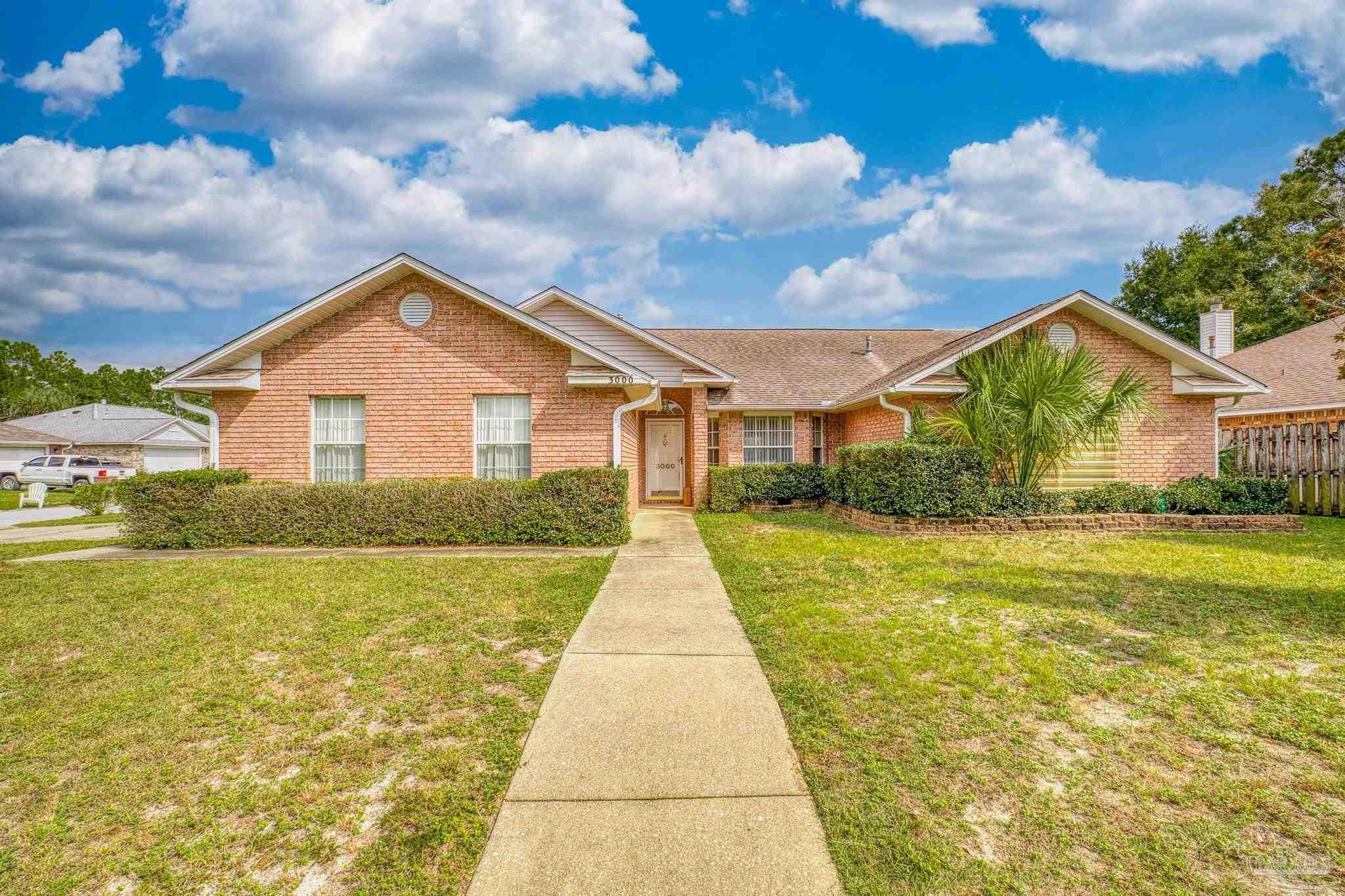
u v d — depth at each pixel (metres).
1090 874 2.37
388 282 11.25
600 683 4.23
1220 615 5.42
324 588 6.87
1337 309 12.24
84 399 72.00
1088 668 4.30
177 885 2.39
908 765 3.13
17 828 2.75
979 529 10.27
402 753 3.34
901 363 18.19
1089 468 12.62
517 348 11.33
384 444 11.28
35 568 8.13
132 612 5.97
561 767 3.16
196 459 40.44
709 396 16.06
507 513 10.03
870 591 6.45
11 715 3.82
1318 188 26.58
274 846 2.61
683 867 2.42
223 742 3.50
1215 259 29.47
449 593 6.62
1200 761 3.15
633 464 14.23
